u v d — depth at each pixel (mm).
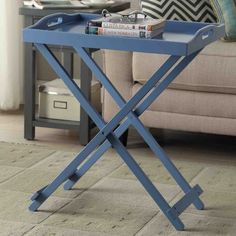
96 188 3502
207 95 3945
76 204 3287
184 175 3742
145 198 3379
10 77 4922
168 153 4137
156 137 4449
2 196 3352
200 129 3998
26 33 3002
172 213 3031
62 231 2980
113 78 4098
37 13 4227
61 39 2961
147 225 3066
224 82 3883
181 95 3977
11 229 2986
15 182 3545
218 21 4230
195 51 2939
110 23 2967
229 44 4004
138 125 3250
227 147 4301
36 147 4156
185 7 4289
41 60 5199
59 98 4309
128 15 3326
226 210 3266
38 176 3648
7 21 4867
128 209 3240
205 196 3434
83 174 3445
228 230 3041
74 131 4543
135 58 4008
